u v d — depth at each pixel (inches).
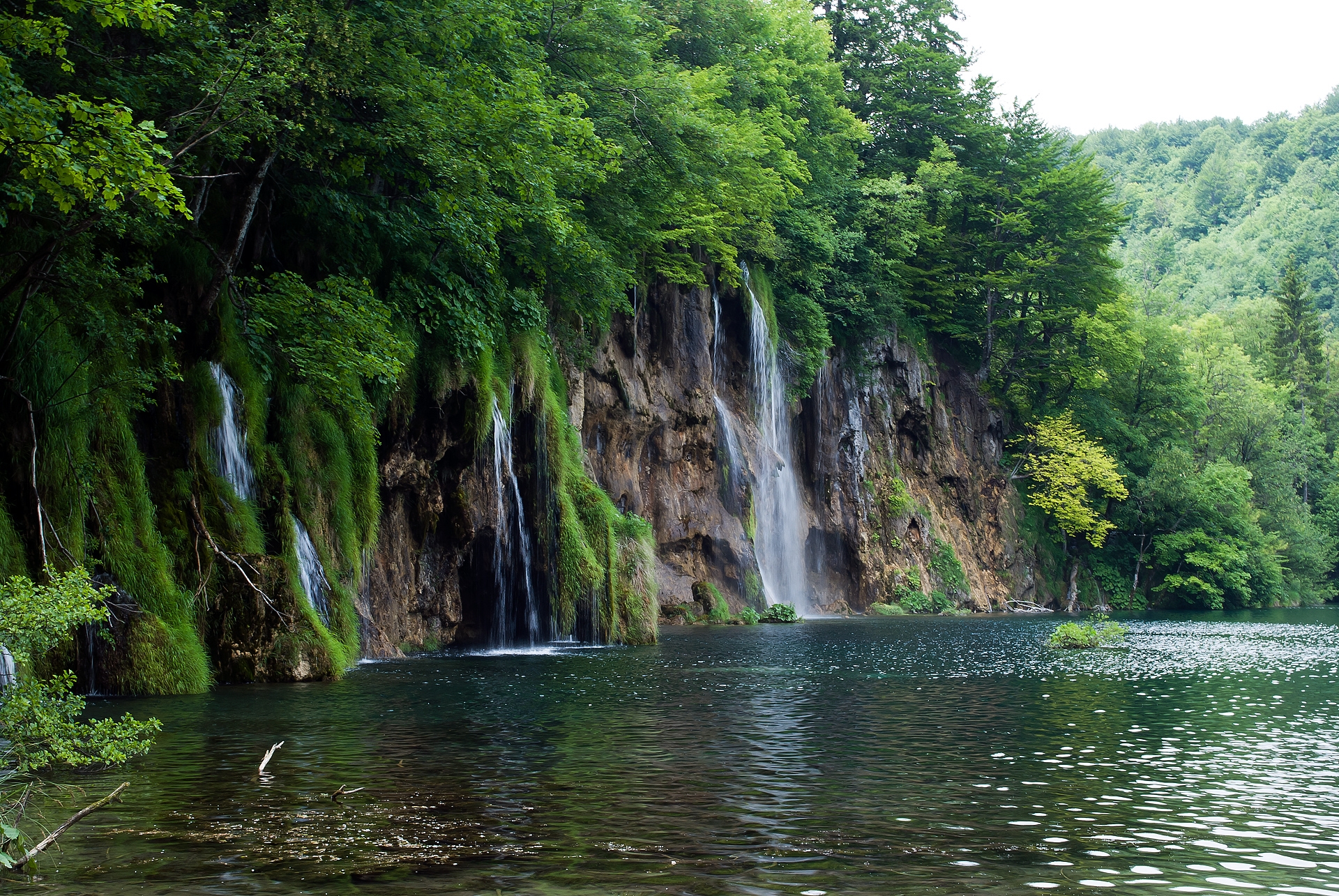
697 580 1833.2
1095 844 352.8
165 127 740.0
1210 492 3144.7
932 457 2596.0
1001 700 751.7
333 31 803.4
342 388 862.5
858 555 2265.0
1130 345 2994.6
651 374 1801.2
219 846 326.3
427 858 317.7
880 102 2723.9
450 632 1151.6
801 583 2137.1
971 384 2783.0
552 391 1277.1
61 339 695.1
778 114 1937.7
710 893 287.3
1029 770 485.7
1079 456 2778.1
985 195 2805.1
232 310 871.1
